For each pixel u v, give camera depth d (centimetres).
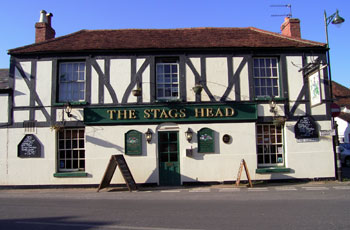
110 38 1123
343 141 2209
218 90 1045
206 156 1021
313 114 1045
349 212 577
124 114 1027
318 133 1038
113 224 519
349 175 1216
